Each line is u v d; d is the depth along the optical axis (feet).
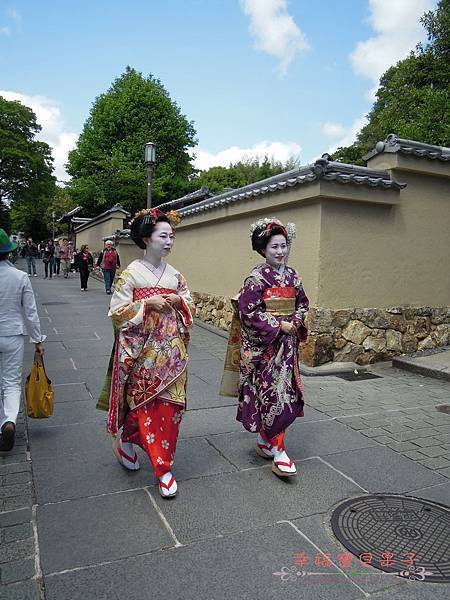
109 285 45.16
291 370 9.70
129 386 9.00
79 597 6.39
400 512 8.60
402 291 19.90
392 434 12.25
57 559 7.14
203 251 29.25
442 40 40.65
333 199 17.84
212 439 11.76
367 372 18.31
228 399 14.79
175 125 81.00
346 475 10.00
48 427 12.37
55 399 14.60
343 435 12.16
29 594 6.42
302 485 9.54
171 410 8.96
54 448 11.09
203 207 26.91
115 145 79.05
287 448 11.33
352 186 17.74
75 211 94.68
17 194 103.45
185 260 32.48
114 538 7.68
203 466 10.31
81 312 32.50
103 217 68.44
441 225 20.59
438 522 8.31
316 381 16.99
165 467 8.94
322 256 17.92
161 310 8.76
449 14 40.11
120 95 81.15
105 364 18.83
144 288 8.90
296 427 12.69
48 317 30.30
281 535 7.86
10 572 6.85
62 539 7.63
